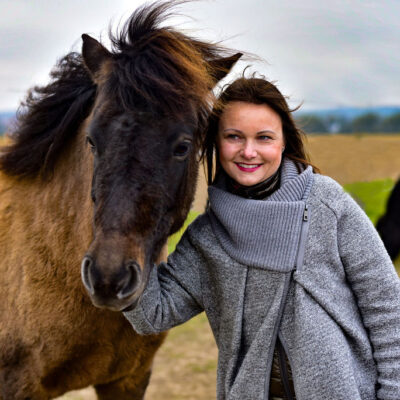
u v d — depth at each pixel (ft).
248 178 5.10
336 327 4.72
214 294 5.32
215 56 5.87
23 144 6.64
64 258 6.06
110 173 4.67
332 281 4.79
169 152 4.84
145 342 6.50
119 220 4.51
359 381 4.78
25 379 6.41
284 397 5.08
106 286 4.24
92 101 6.36
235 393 5.01
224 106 5.11
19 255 6.45
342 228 4.84
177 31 5.49
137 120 4.72
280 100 5.04
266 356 4.86
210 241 5.21
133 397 7.23
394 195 17.04
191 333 13.28
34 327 6.17
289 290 4.85
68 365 6.31
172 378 10.94
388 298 4.72
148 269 4.83
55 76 6.70
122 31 5.55
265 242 4.85
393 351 4.66
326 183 4.94
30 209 6.63
